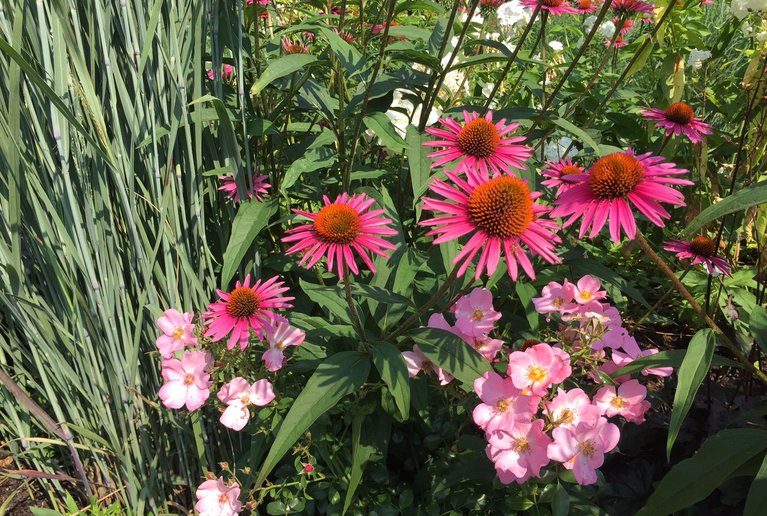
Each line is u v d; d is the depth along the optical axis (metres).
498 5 3.14
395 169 3.04
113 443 2.25
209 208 2.55
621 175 1.54
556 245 2.48
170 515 2.40
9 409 2.31
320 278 2.41
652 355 1.92
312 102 2.54
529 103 3.67
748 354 2.76
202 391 2.02
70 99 1.88
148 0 1.95
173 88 2.07
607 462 2.45
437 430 2.20
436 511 2.12
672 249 2.59
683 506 1.73
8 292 2.06
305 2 3.13
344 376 1.83
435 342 1.86
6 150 1.79
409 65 2.73
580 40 5.29
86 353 2.14
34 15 1.75
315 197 2.70
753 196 1.55
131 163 1.98
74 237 1.96
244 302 1.88
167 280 2.20
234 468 2.27
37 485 2.55
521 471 1.77
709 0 3.81
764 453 1.86
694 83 3.88
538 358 1.77
